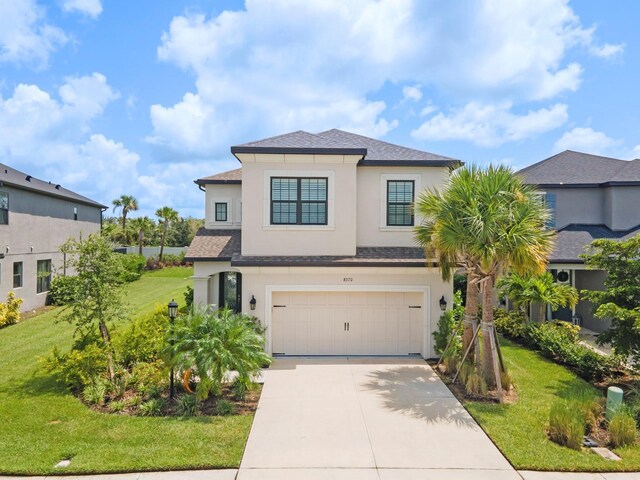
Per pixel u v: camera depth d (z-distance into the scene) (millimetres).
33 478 6664
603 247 11781
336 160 14266
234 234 18469
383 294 14289
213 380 9656
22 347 15289
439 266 12375
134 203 51938
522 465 7176
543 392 10766
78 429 8398
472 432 8539
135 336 12211
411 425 8859
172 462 7102
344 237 14383
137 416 9102
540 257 10117
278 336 14211
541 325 15195
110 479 6660
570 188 21016
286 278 14008
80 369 10414
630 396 10273
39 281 24125
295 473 6949
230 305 18031
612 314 10297
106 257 12156
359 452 7684
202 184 19703
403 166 14938
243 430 8461
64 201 27266
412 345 14312
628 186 20062
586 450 7789
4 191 21000
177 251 52844
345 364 13289
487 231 9859
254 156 14125
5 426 8516
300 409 9695
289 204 14359
